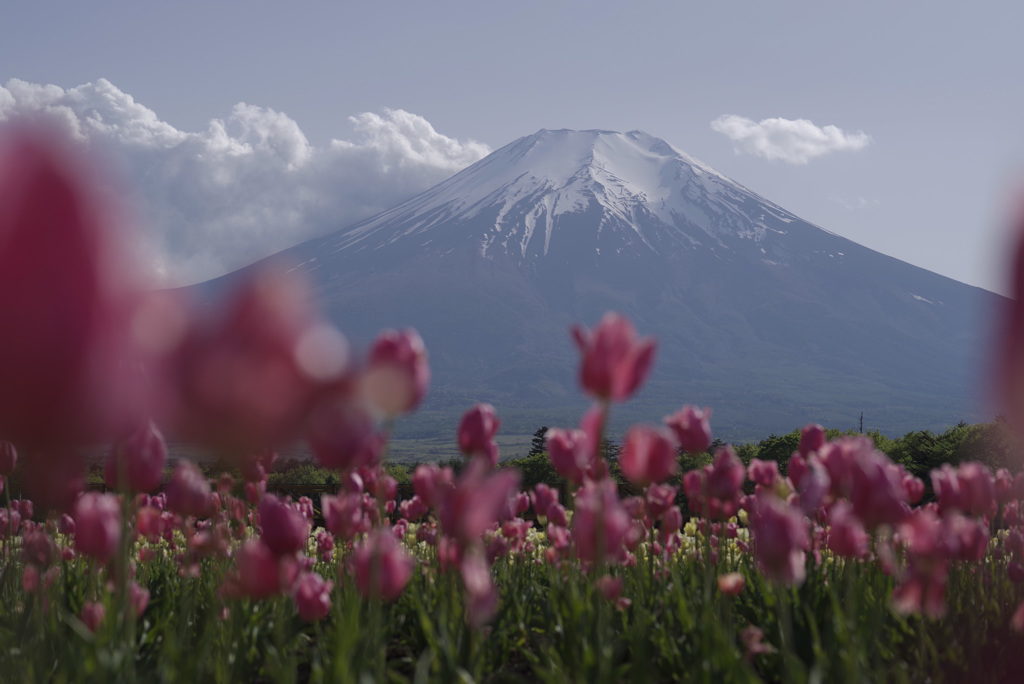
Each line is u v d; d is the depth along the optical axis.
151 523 3.24
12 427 0.42
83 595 2.96
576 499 2.58
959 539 2.27
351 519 2.75
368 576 2.02
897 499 1.83
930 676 2.48
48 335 0.42
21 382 0.42
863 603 2.68
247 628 2.61
